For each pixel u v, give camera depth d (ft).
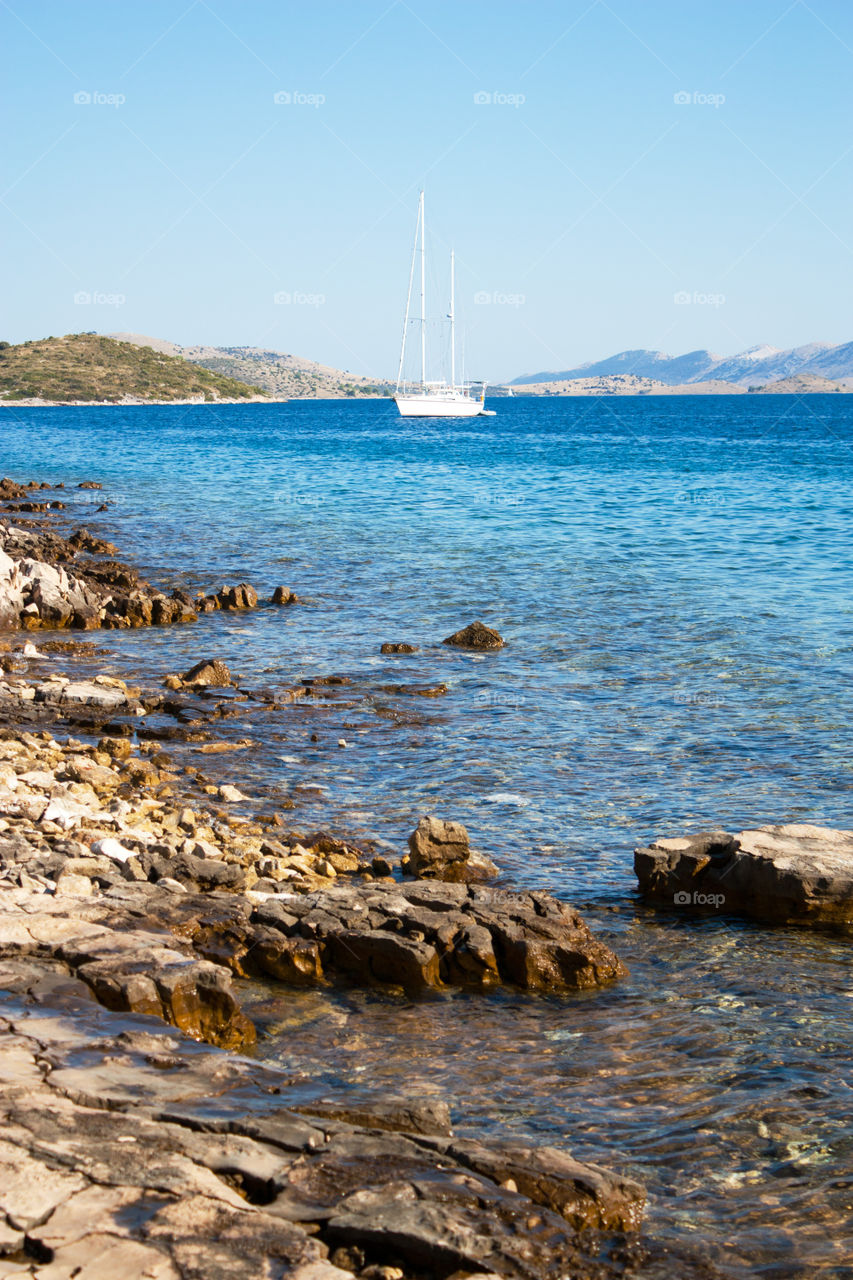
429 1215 18.90
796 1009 32.63
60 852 39.73
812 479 230.07
